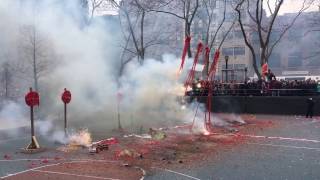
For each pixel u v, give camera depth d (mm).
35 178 10609
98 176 10789
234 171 11516
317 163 12500
